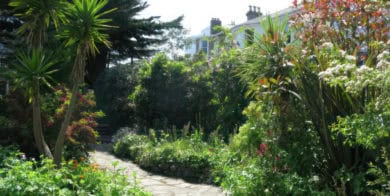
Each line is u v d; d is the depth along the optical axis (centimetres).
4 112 833
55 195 489
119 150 1255
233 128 1180
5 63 1357
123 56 2489
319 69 542
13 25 1627
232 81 1242
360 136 415
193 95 1414
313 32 582
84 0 633
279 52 590
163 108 1503
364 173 491
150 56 2523
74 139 806
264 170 568
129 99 1784
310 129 578
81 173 576
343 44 586
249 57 645
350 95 509
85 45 647
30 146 778
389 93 410
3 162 580
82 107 858
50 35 1020
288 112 579
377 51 527
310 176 554
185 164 939
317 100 549
